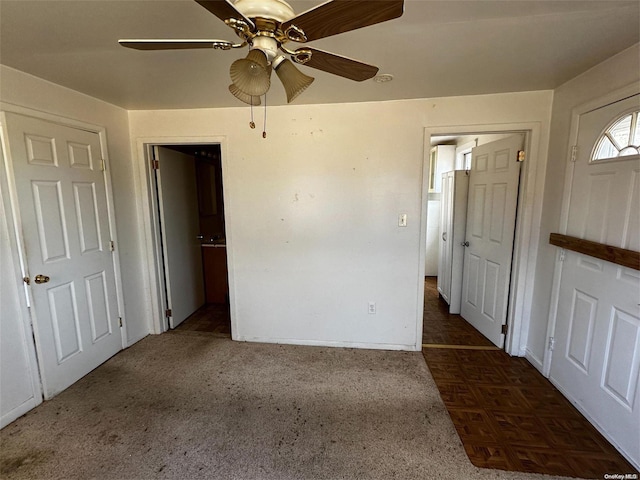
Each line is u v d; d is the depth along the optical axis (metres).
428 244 5.15
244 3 0.99
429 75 2.00
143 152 2.84
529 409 2.02
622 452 1.66
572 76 2.04
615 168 1.72
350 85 2.16
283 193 2.71
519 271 2.56
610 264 1.76
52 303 2.12
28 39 1.52
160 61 1.77
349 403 2.08
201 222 4.14
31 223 1.97
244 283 2.89
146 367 2.52
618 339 1.70
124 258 2.80
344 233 2.70
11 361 1.89
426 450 1.69
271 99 2.42
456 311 3.60
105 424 1.88
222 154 2.73
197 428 1.85
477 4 1.25
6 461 1.62
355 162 2.60
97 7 1.27
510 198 2.61
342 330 2.85
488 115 2.39
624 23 1.39
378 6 0.87
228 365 2.55
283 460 1.63
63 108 2.17
